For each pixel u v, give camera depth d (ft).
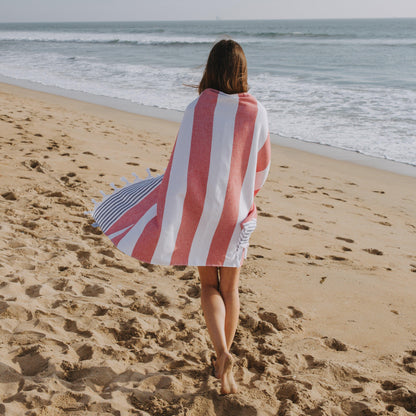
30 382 7.54
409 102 47.83
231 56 6.94
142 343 9.14
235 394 7.80
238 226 7.23
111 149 26.11
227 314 7.82
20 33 275.39
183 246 7.11
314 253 15.17
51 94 56.29
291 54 106.63
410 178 27.50
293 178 26.48
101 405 7.22
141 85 64.13
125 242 7.14
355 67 80.28
